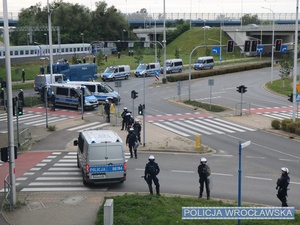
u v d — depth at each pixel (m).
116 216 15.92
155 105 48.12
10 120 18.22
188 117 41.59
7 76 18.17
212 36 122.69
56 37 116.56
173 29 135.25
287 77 70.31
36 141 31.38
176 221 15.45
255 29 110.00
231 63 97.25
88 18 126.00
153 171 19.05
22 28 100.88
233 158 27.11
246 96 54.78
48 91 46.00
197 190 20.86
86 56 105.19
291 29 101.81
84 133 22.19
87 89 45.72
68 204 18.64
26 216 17.25
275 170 24.50
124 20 132.12
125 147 29.33
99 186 21.36
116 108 45.72
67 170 24.22
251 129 36.47
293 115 35.38
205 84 66.31
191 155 27.78
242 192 20.53
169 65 79.38
